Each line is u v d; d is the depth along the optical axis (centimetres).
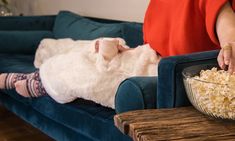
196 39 140
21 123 264
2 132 248
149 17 171
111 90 151
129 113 104
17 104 222
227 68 105
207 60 118
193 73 109
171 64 113
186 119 100
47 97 185
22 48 275
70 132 175
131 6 263
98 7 300
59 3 352
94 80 154
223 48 105
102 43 167
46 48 245
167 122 97
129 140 131
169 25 155
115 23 251
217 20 126
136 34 220
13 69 232
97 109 157
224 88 95
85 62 167
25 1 400
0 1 381
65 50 235
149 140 86
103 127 146
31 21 307
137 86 124
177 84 114
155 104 124
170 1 157
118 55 166
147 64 154
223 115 97
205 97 98
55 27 302
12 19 301
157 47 158
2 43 271
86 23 270
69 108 168
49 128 192
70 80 164
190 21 140
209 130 92
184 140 87
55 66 179
